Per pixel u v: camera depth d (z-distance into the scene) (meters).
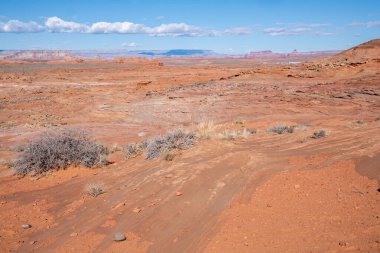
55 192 8.62
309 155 8.58
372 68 45.16
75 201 7.85
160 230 6.11
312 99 29.12
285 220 5.75
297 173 7.49
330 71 46.53
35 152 10.20
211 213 6.39
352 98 28.72
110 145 14.06
